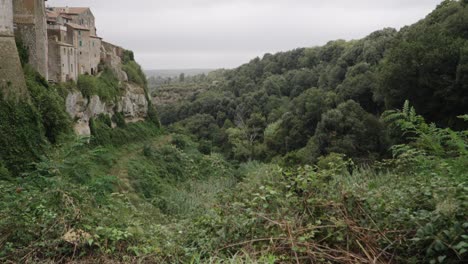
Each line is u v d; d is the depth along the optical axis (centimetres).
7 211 538
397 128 1895
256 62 8762
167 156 3753
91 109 3541
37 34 2688
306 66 7094
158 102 8738
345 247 408
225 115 6381
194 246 484
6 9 2206
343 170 625
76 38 3684
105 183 696
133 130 4525
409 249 382
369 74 3356
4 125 2039
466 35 2130
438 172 497
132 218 657
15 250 471
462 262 348
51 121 2414
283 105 5750
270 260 359
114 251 481
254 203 473
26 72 2533
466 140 561
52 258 469
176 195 2438
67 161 711
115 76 4612
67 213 527
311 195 471
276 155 4050
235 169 4175
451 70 1936
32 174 667
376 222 424
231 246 435
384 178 675
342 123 2625
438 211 372
